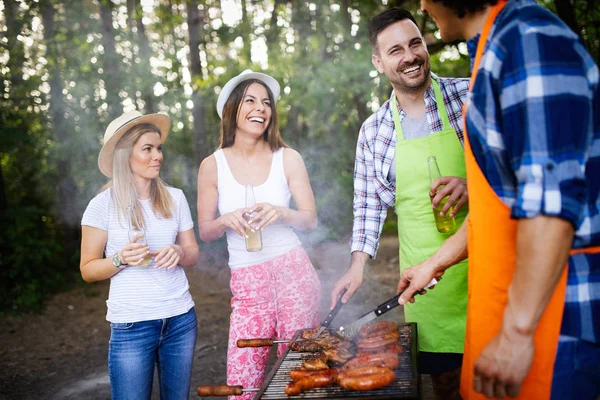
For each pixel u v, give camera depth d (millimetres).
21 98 10062
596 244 1499
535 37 1405
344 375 1830
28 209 9078
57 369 5379
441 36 1816
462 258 2023
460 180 2426
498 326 1659
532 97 1363
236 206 2961
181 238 2926
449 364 2795
